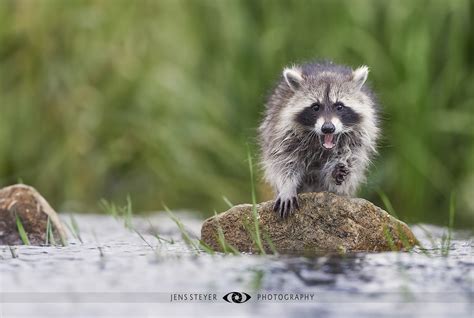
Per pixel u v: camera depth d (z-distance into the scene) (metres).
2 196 9.78
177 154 15.55
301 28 15.22
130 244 9.27
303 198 8.74
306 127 9.70
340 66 10.62
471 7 14.77
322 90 9.73
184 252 8.41
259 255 8.20
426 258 7.93
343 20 15.02
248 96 15.41
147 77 15.73
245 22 15.51
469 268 7.40
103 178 15.86
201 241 8.62
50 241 9.45
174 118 15.65
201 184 15.45
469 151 14.65
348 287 6.65
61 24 15.93
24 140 15.93
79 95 15.91
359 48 14.87
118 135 15.86
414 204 14.55
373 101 10.41
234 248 8.65
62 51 15.95
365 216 8.66
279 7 15.41
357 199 8.73
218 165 15.69
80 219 12.62
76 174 15.74
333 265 7.49
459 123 14.61
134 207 15.48
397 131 14.64
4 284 6.80
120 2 15.97
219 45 15.68
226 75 15.56
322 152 9.77
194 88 15.62
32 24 15.88
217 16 15.66
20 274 7.16
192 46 15.77
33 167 15.89
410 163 14.52
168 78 15.62
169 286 6.71
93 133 15.88
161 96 15.67
